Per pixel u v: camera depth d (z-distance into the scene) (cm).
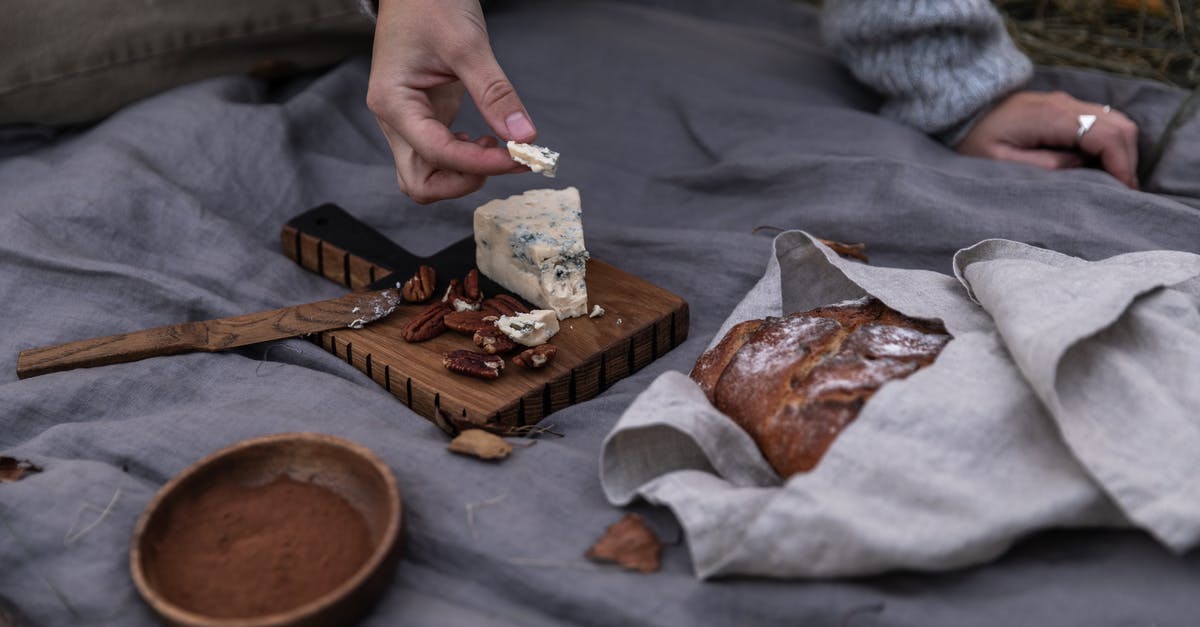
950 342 129
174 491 121
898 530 108
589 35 262
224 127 216
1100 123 214
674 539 122
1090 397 119
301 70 252
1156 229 185
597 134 243
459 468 133
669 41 268
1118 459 112
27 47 216
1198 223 182
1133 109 228
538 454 137
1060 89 238
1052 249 182
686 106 241
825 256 163
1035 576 113
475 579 121
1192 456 110
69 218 191
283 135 220
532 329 161
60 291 179
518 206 182
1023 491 112
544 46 258
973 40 228
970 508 109
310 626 107
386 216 208
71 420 154
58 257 180
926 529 108
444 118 189
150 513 117
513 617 117
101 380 156
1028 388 120
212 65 240
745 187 215
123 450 139
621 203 222
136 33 225
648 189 225
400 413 152
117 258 191
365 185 214
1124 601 108
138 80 232
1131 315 127
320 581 115
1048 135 220
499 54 258
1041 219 190
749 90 248
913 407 116
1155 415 114
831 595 111
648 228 210
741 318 162
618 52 257
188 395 158
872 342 132
